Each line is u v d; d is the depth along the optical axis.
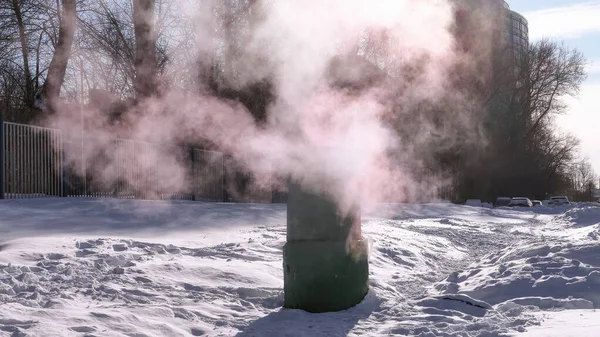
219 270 9.59
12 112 35.81
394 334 6.49
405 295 9.41
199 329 6.70
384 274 11.21
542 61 61.69
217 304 7.86
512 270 9.41
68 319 6.39
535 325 6.52
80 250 10.79
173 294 8.19
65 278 8.63
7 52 33.69
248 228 16.20
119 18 33.97
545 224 29.45
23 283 8.16
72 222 15.64
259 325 6.95
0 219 15.36
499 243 19.20
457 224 25.36
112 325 6.38
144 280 8.80
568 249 10.77
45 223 15.17
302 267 7.75
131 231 14.69
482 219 31.38
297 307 7.76
